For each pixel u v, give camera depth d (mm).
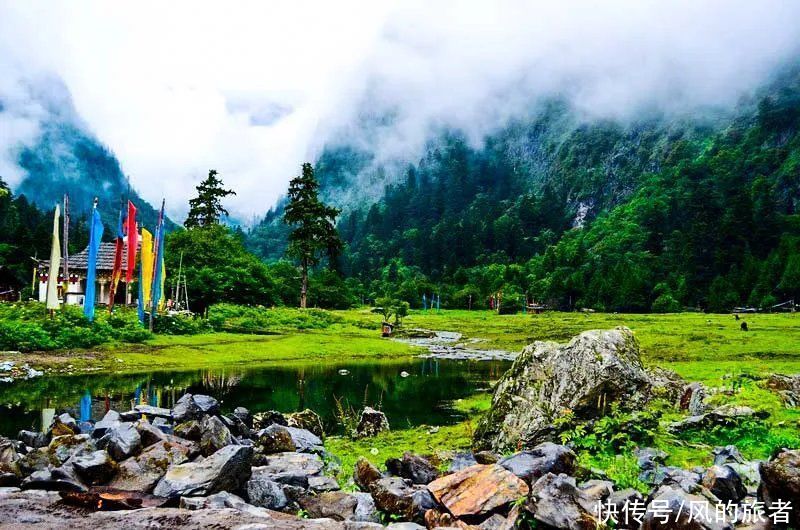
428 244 173875
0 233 91750
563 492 6379
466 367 31219
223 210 73188
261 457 9422
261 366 29719
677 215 158375
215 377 24891
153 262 39062
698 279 110812
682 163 195625
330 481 8734
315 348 37344
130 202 35562
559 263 141500
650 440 9984
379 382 24625
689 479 7055
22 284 66688
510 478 7152
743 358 30766
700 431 10633
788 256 95562
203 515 6602
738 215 120875
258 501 7609
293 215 67688
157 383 22656
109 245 55781
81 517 6551
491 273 141250
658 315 79188
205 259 59500
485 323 69938
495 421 12156
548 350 12344
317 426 14203
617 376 11406
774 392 12242
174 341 34312
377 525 6418
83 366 25828
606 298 103188
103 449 8828
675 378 15867
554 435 11062
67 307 33312
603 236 172375
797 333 43812
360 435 14305
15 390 20188
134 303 53812
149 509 6844
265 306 61938
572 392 11484
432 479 8844
